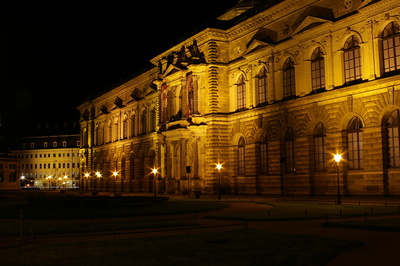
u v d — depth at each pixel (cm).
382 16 4428
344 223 2400
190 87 6900
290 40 5562
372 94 4512
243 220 2856
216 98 6594
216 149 6531
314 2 5262
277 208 3612
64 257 1567
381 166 4425
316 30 5147
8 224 2867
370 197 4394
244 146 6444
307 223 2633
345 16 4841
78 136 17888
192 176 6800
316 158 5266
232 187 6538
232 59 6669
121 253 1623
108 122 11762
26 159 18412
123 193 9050
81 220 3158
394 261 1469
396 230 2144
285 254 1550
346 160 4828
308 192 5266
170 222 2800
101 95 12219
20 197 7081
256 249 1653
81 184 13188
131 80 10212
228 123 6638
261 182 6088
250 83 6238
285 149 5725
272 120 5844
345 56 4875
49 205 4250
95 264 1431
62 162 17888
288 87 5672
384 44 4456
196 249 1680
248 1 7262
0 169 11956
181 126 7038
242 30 6456
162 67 8075
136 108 10038
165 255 1568
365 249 1688
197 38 6931
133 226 2580
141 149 9719
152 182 9238
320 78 5200
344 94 4800
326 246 1698
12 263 1473
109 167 11575
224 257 1512
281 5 5694
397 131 4359
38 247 1827
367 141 4559
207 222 2825
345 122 4847
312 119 5231
